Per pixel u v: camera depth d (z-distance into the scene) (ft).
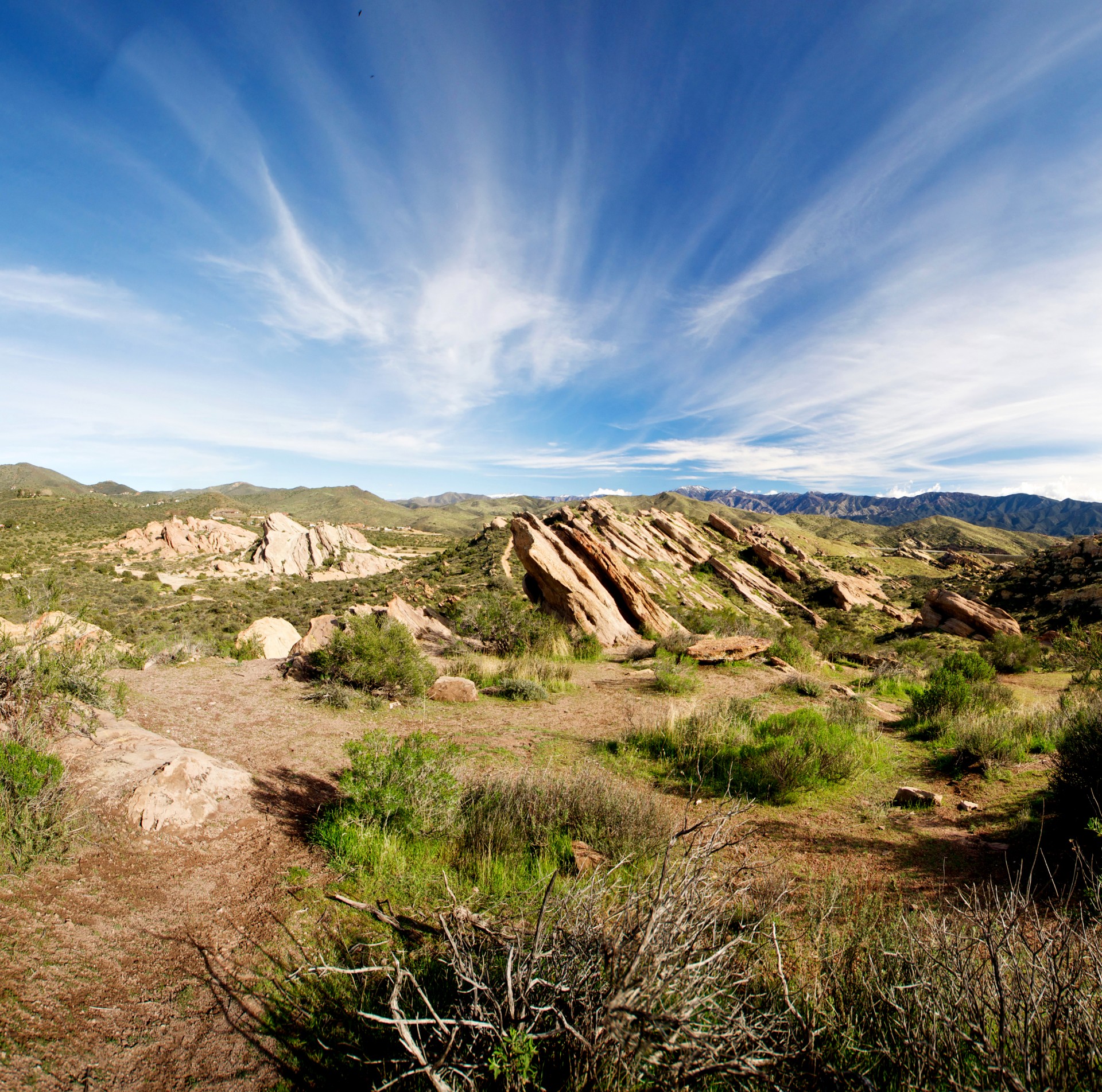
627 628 66.13
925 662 69.15
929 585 236.84
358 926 11.76
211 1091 7.70
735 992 8.39
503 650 51.31
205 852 14.32
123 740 18.35
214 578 291.38
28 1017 8.54
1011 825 17.69
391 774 16.47
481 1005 7.62
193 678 33.99
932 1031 6.81
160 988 9.64
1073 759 17.54
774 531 322.14
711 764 23.56
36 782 13.23
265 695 31.35
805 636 80.74
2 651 17.67
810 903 12.16
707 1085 6.67
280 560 339.77
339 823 15.33
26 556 256.73
